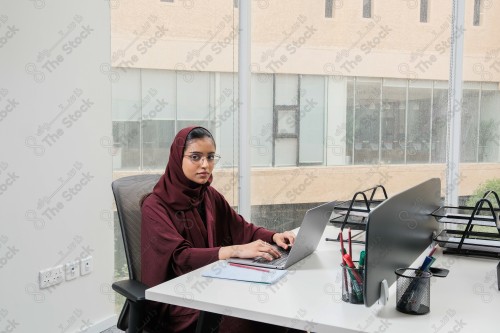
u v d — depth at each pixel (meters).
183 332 1.73
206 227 2.13
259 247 1.85
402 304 1.36
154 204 1.96
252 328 1.78
